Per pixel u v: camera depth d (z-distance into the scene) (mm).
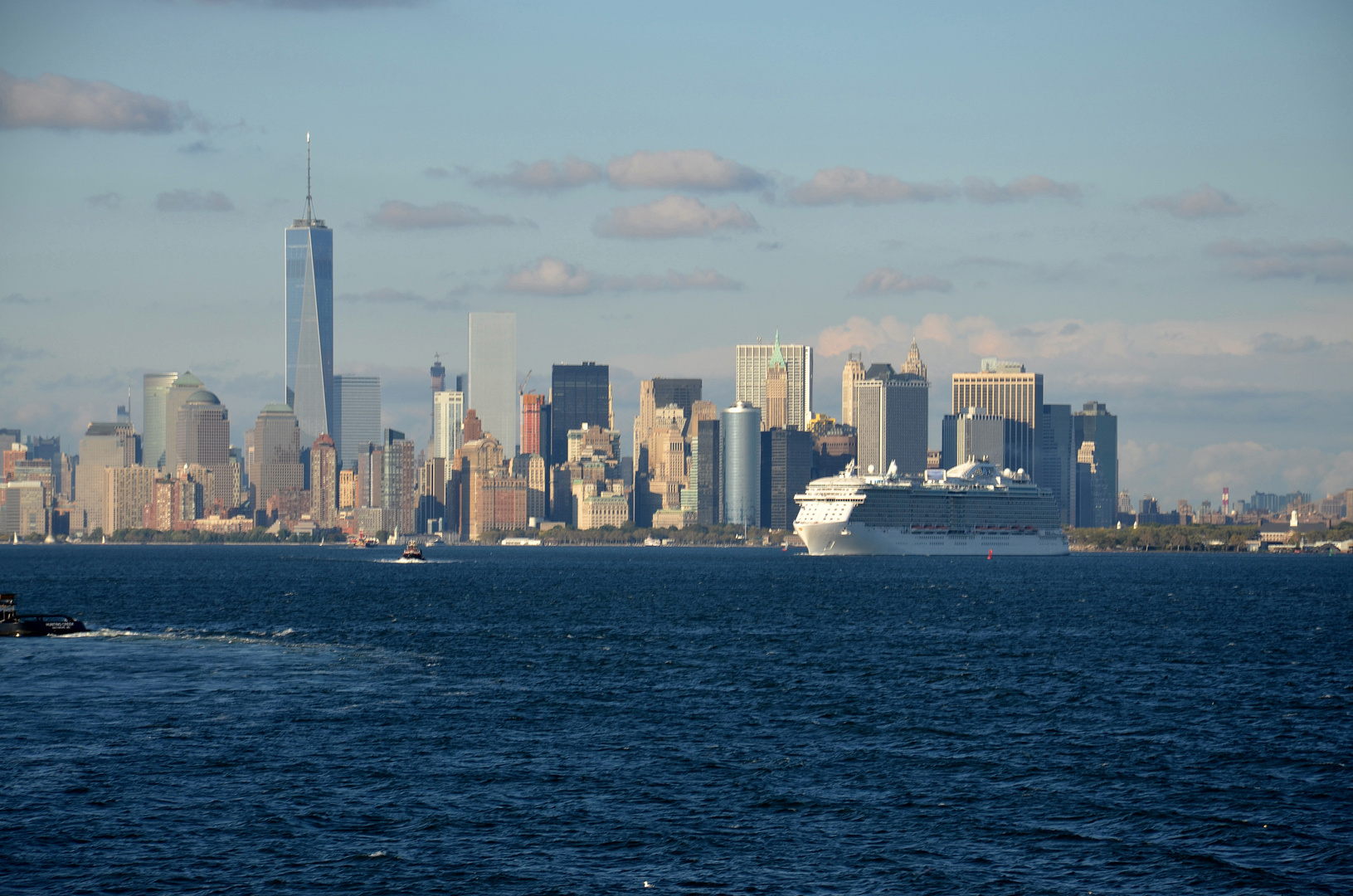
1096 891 112875
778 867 118375
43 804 136000
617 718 186375
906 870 117688
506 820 132125
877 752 164500
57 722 178375
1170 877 116312
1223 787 146500
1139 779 150250
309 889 112250
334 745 165250
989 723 185250
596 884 113750
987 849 123875
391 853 121625
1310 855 122062
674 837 126875
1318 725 184500
